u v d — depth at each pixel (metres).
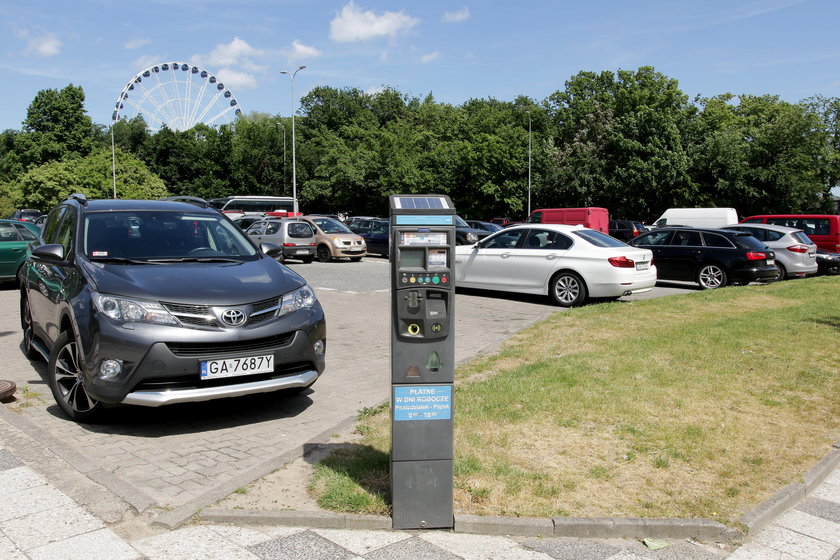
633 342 7.30
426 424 3.22
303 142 67.50
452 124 69.25
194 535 3.13
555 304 11.55
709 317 9.16
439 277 3.15
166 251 5.60
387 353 7.47
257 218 23.98
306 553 2.99
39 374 6.30
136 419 5.00
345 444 4.31
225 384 4.61
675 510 3.41
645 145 42.75
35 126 62.62
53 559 2.89
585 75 54.62
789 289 12.48
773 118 49.53
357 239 22.08
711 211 30.67
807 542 3.25
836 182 44.56
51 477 3.72
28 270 6.73
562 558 3.03
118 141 77.12
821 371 6.11
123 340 4.38
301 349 4.89
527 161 47.22
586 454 4.11
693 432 4.50
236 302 4.70
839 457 4.19
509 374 5.93
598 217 27.00
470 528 3.24
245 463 4.12
